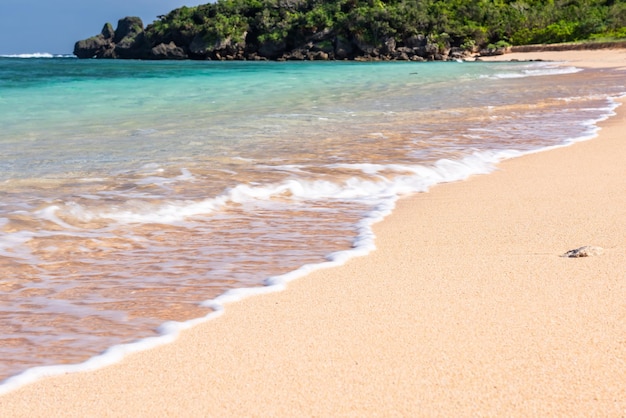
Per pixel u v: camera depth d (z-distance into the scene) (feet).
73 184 21.24
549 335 9.38
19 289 12.37
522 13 318.04
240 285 12.56
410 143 31.14
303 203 20.07
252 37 356.38
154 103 52.37
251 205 19.63
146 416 7.58
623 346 8.85
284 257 14.44
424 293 11.64
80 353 9.45
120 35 462.60
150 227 17.04
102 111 46.03
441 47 299.38
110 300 11.77
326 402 7.75
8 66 195.42
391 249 14.96
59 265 13.91
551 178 23.24
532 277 12.19
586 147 30.01
